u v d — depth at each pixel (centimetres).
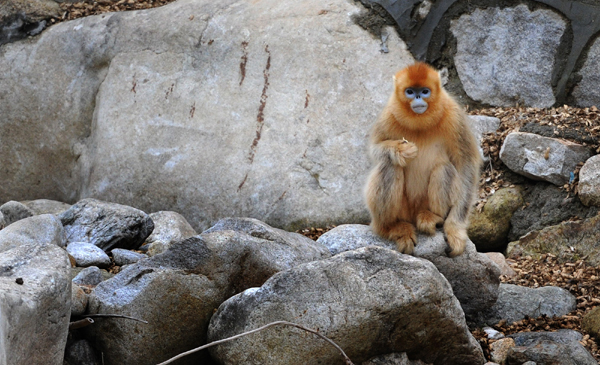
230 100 1695
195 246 977
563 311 1213
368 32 1683
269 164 1616
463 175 1191
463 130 1189
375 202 1177
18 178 1920
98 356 966
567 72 1606
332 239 1209
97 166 1780
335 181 1573
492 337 1132
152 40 1806
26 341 771
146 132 1744
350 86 1636
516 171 1505
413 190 1209
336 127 1608
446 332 954
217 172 1652
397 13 1680
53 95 1892
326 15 1708
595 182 1388
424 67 1154
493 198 1502
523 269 1366
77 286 969
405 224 1189
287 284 902
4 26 1958
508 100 1648
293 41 1692
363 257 923
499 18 1645
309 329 825
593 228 1371
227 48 1733
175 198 1681
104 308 954
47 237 1211
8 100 1925
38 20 1959
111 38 1848
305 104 1641
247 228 1095
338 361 907
